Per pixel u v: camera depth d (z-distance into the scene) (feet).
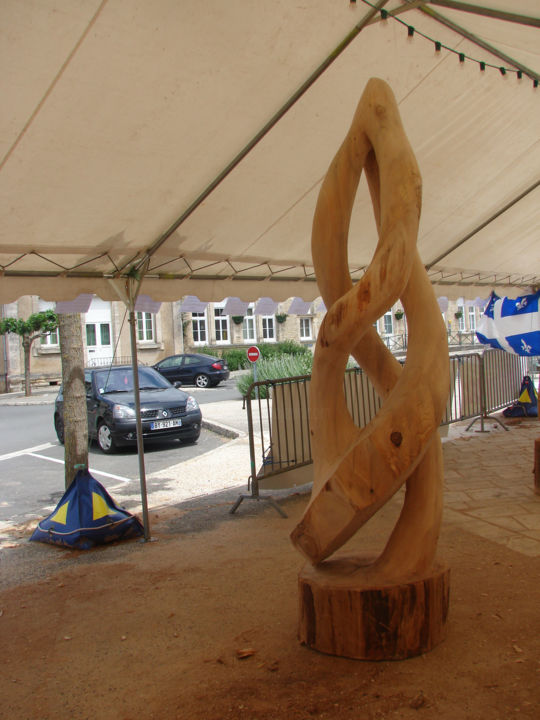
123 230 15.33
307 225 17.98
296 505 20.25
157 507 21.53
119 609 12.34
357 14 11.52
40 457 36.60
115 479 28.35
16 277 15.62
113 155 12.74
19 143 11.60
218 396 69.00
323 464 9.71
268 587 12.91
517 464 23.53
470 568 13.23
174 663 9.81
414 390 8.78
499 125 16.67
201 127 12.91
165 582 13.73
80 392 22.45
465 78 14.53
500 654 9.25
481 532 15.71
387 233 8.80
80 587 13.83
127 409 35.99
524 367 36.47
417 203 8.91
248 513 19.61
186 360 83.82
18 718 8.52
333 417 9.75
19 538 18.71
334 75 12.99
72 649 10.64
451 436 30.37
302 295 21.67
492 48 13.94
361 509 8.74
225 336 114.11
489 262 25.90
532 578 12.42
